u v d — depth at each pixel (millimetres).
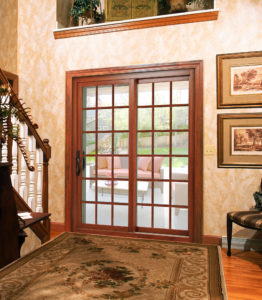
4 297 1403
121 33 3682
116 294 1454
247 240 3199
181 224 3568
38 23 4012
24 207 2537
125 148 3787
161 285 1572
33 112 4000
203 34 3395
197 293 1474
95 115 3902
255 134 3219
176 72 3527
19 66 4047
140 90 3746
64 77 3912
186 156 3551
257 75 3215
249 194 3236
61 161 3906
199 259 1990
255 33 3240
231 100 3295
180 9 3939
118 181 3809
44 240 2799
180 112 3590
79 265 1844
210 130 3365
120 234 3725
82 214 3945
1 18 3754
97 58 3781
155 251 2158
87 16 4141
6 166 1890
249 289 2258
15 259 1918
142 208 3732
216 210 3334
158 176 3668
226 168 3309
